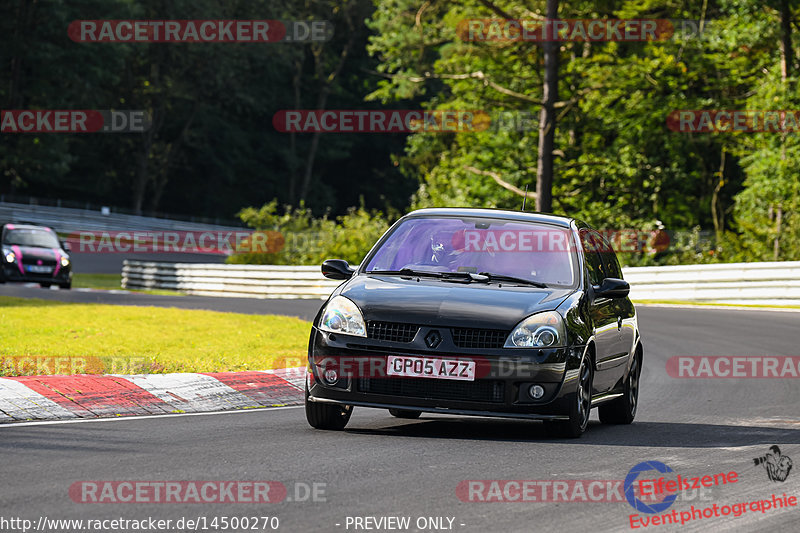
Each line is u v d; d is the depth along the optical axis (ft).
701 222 535.60
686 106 486.38
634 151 499.51
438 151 595.06
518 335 98.37
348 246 433.07
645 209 511.81
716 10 509.76
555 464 87.30
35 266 377.91
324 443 94.48
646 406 137.18
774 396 147.33
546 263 110.52
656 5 495.82
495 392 97.66
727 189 556.51
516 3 473.67
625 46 496.23
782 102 418.92
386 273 109.50
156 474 77.92
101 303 285.64
